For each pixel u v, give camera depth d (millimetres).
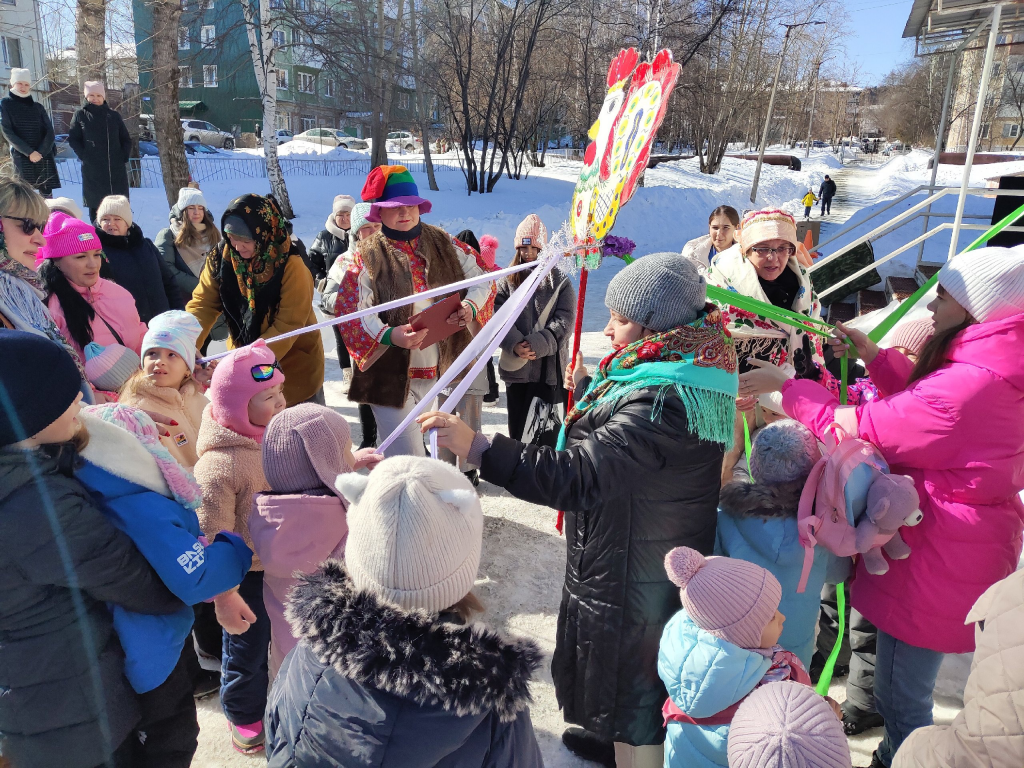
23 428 1409
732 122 31250
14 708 1518
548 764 2352
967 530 1901
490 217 15703
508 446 1773
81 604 1546
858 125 84438
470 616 1266
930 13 6477
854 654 2451
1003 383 1830
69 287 3053
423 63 20297
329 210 16406
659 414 1747
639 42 21062
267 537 1874
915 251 8984
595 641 1914
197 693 2686
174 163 13117
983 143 43344
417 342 3070
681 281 1784
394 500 1168
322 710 1184
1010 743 1188
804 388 2270
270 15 15484
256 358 2248
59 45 9953
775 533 2014
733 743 1417
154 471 1688
